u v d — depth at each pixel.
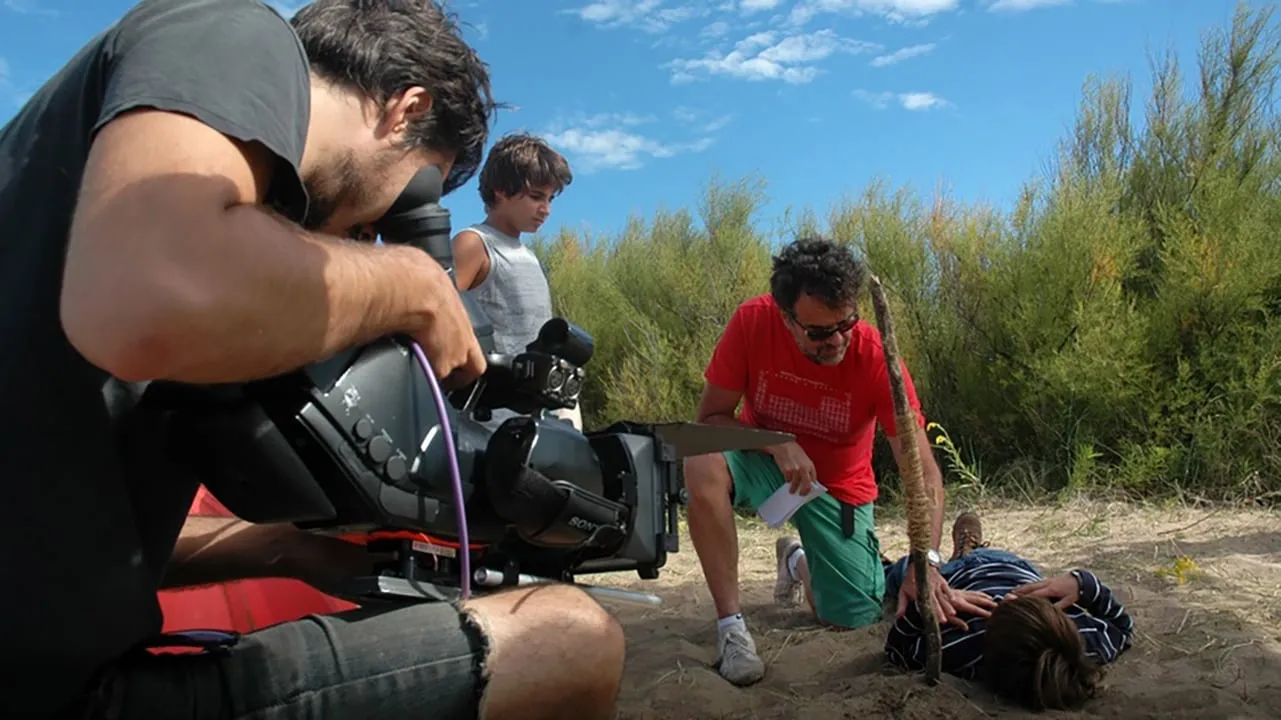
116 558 1.45
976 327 7.65
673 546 2.01
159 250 1.23
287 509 1.54
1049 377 6.87
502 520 1.80
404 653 1.63
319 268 1.38
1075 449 6.81
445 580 1.82
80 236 1.25
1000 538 5.79
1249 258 6.58
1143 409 6.70
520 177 4.46
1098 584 3.43
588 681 1.80
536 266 4.61
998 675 3.18
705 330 8.76
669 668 3.66
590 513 1.79
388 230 1.80
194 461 1.55
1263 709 3.05
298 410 1.48
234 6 1.46
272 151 1.40
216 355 1.29
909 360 7.70
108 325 1.22
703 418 4.36
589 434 1.96
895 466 7.62
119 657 1.49
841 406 4.12
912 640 3.46
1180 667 3.45
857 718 3.06
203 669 1.53
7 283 1.39
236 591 2.62
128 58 1.37
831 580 4.17
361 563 2.14
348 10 1.70
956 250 7.85
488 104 1.88
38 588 1.39
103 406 1.43
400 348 1.61
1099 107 7.87
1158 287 7.01
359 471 1.53
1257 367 6.52
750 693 3.43
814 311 3.88
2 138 1.49
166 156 1.28
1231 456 6.39
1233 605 4.10
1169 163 7.48
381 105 1.69
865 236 8.05
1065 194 7.32
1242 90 7.37
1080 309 6.79
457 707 1.67
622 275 9.93
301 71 1.51
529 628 1.74
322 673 1.58
